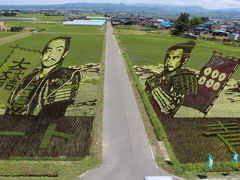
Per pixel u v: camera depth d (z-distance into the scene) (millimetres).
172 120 20031
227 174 13406
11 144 15891
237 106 23391
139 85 27469
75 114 20109
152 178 11812
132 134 17312
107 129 17906
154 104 22328
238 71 36469
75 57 41438
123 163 14000
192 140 17344
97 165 13734
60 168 13453
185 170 13555
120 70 34375
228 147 16547
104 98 23750
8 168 13375
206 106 20984
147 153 15070
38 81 21641
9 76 22172
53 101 21172
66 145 15984
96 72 32781
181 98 21469
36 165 13695
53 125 18266
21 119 18953
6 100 20984
